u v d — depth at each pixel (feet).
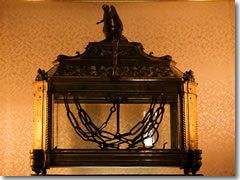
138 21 9.62
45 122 7.30
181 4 9.64
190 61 9.45
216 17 9.62
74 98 7.53
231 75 9.38
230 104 9.27
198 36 9.55
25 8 9.58
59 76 7.34
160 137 8.49
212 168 9.00
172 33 9.58
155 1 9.65
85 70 7.47
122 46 7.66
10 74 9.27
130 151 7.20
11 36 9.43
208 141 9.10
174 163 7.22
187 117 7.44
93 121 8.73
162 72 7.52
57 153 7.16
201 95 9.29
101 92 7.49
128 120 8.75
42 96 7.38
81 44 9.50
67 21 9.59
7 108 9.14
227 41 9.52
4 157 8.94
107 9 8.04
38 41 9.46
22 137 9.04
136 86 7.42
